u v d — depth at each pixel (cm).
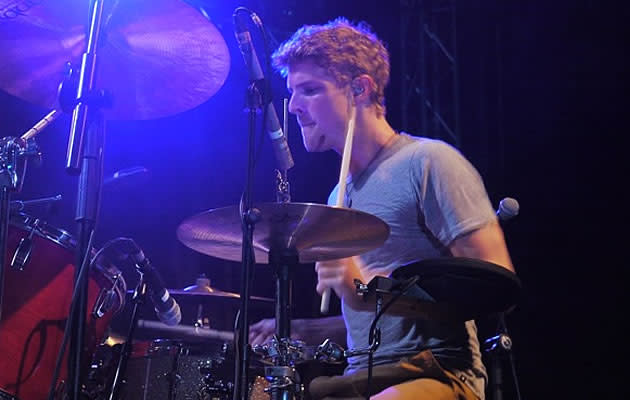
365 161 438
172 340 605
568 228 1044
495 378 380
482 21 1055
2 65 482
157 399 586
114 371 554
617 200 1039
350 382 402
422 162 406
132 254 477
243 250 336
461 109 1027
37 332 454
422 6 1019
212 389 581
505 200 383
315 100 429
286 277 391
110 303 485
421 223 410
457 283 326
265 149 1012
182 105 514
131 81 496
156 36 462
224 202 1006
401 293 321
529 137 1063
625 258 1023
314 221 361
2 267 406
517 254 1043
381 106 442
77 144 346
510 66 1080
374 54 444
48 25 456
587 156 1053
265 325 506
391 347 403
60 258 467
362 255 423
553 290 1033
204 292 664
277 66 449
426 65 1019
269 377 346
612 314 1014
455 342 398
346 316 434
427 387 378
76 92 361
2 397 438
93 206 343
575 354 1011
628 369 994
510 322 1023
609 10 1073
